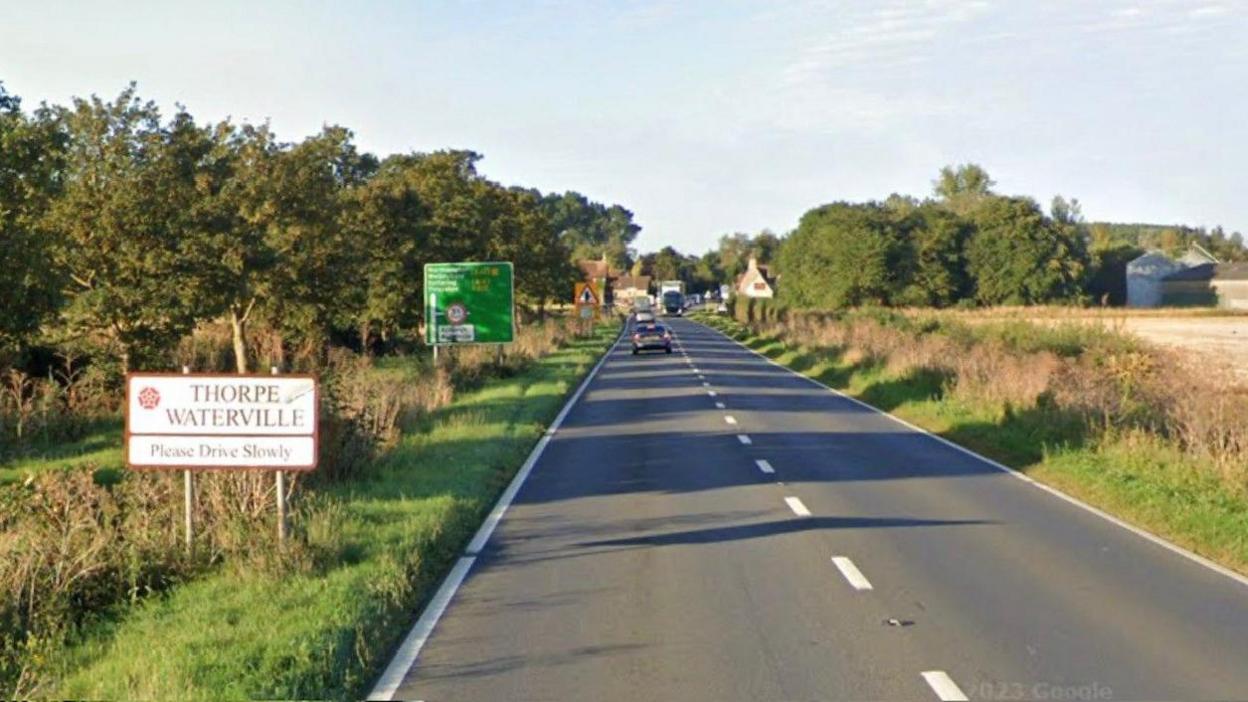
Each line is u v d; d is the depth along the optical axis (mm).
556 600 10898
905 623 9852
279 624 9586
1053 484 18625
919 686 8102
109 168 26328
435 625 10078
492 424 26375
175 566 11562
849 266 87438
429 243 43031
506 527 14992
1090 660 8719
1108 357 32562
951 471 20188
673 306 154875
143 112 27203
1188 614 10141
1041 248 89562
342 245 32594
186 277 26562
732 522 15070
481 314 38750
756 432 26812
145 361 27266
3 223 18969
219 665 8445
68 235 25047
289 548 11867
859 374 42375
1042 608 10367
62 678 8461
